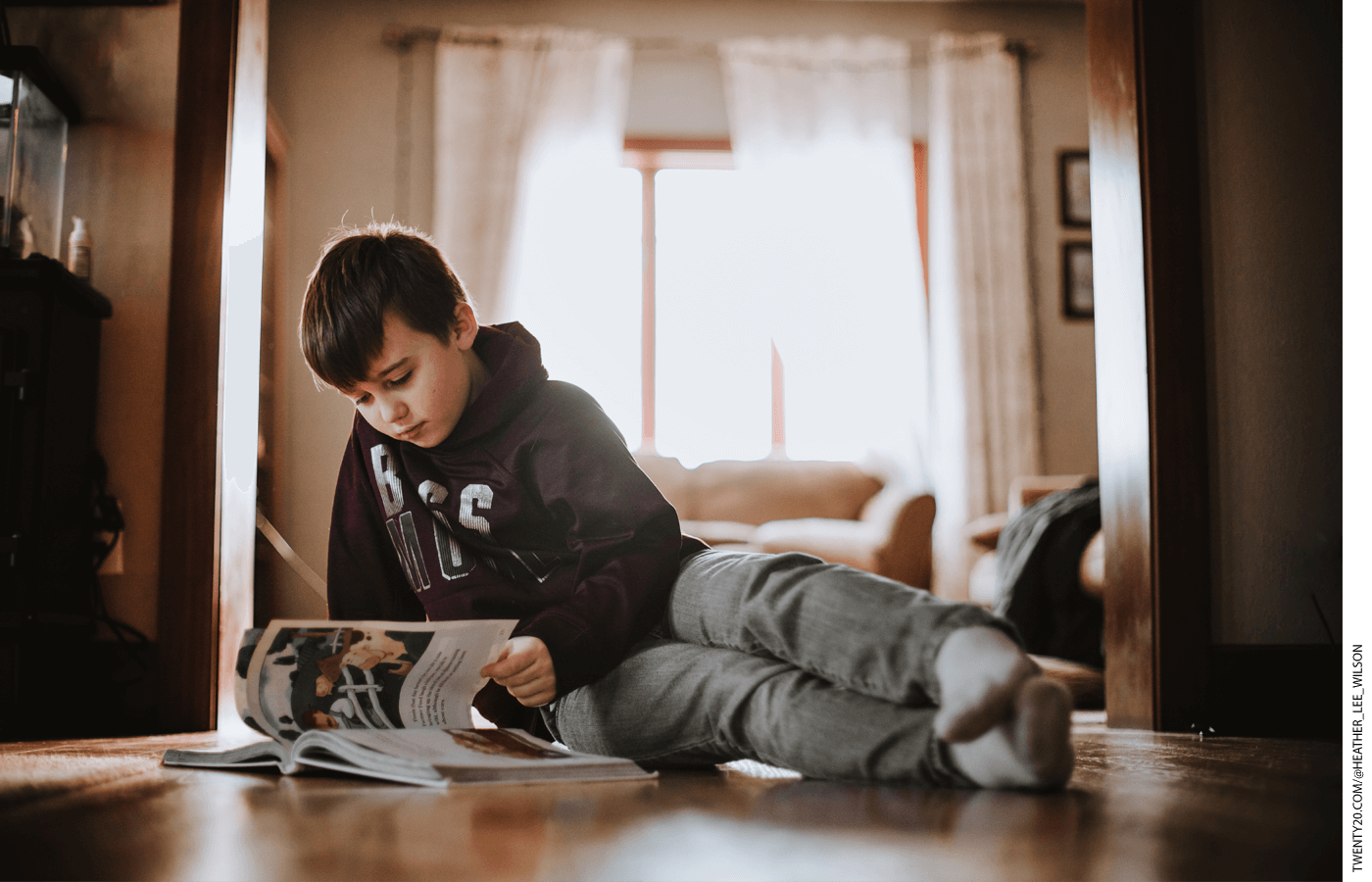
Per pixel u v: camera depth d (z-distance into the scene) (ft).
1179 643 5.75
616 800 2.73
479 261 16.29
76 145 6.15
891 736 2.80
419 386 3.68
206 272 6.00
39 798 2.79
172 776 3.28
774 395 17.46
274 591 14.85
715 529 14.73
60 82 6.17
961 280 17.02
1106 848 2.10
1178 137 5.99
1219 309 6.00
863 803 2.66
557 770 3.03
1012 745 2.59
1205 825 2.35
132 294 6.10
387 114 16.57
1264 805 2.67
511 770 2.97
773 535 14.16
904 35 17.61
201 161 6.08
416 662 3.35
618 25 17.28
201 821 2.40
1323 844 2.15
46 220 5.96
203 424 5.90
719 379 17.47
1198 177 6.01
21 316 5.33
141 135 6.19
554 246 16.71
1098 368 6.42
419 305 3.66
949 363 16.99
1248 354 5.99
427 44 16.74
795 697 2.99
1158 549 5.81
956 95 17.28
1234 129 6.09
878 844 2.13
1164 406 5.86
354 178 16.44
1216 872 1.90
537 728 4.10
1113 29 6.24
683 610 3.44
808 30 17.54
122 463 5.98
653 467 16.21
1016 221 17.12
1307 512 5.95
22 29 6.19
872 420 16.99
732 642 3.22
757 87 17.22
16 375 5.28
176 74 6.17
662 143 17.26
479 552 3.82
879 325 17.08
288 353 15.74
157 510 5.96
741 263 17.35
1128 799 2.75
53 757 4.03
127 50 6.23
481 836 2.21
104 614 5.76
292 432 15.62
